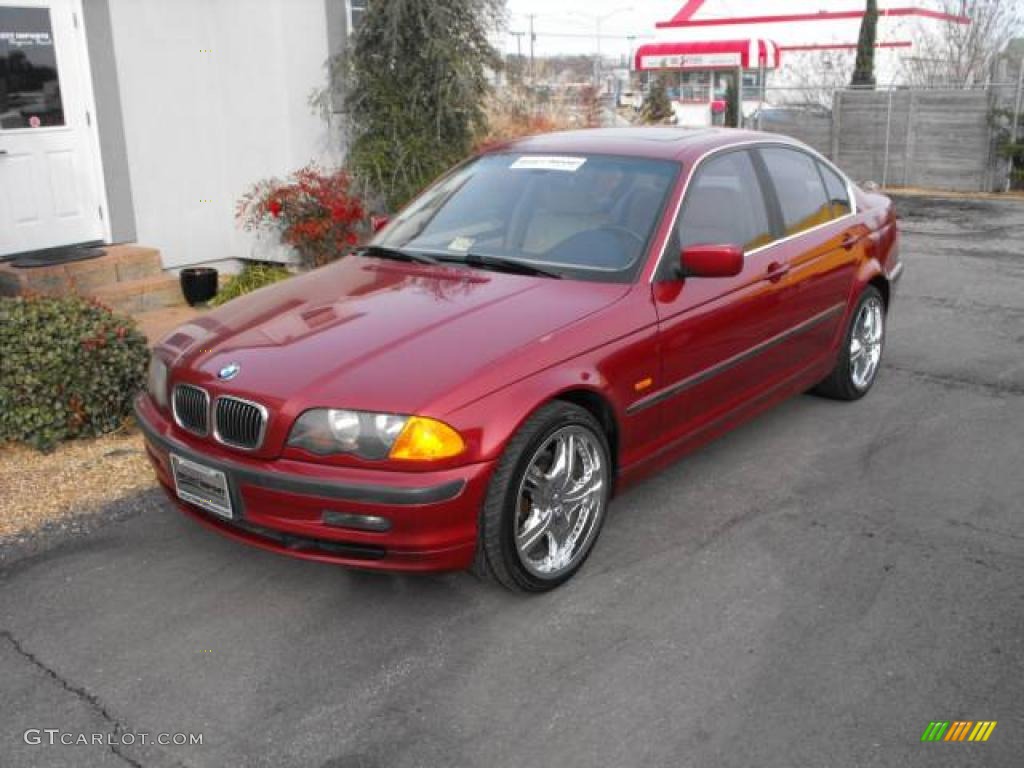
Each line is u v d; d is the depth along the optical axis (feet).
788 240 16.38
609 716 9.77
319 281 14.17
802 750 9.24
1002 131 58.03
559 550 12.17
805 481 15.51
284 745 9.43
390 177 29.01
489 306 12.44
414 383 10.77
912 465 16.17
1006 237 40.27
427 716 9.81
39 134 26.14
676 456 14.12
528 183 15.24
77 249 27.12
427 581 12.45
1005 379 20.95
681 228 14.06
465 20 29.50
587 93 47.11
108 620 11.64
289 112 28.68
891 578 12.43
